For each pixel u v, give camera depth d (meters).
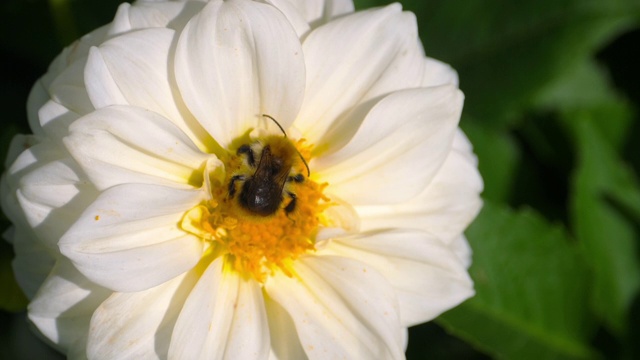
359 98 0.30
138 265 0.28
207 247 0.30
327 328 0.30
